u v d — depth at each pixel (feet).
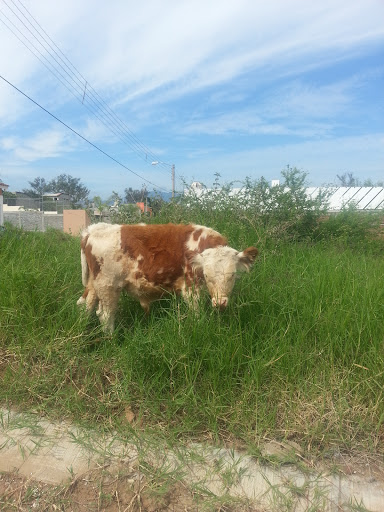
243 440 6.47
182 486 5.56
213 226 15.64
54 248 14.08
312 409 6.86
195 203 18.25
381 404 6.89
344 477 5.74
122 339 9.18
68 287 10.39
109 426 6.72
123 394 7.11
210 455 6.10
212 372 7.36
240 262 8.98
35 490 5.45
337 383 7.36
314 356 7.97
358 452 6.23
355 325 8.41
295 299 9.66
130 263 9.08
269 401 7.13
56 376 7.72
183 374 7.43
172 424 6.75
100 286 9.21
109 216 20.66
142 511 5.15
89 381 7.59
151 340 7.70
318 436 6.39
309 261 13.14
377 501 5.33
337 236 20.83
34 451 6.16
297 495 5.43
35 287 9.47
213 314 8.66
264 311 9.11
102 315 9.45
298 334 8.32
